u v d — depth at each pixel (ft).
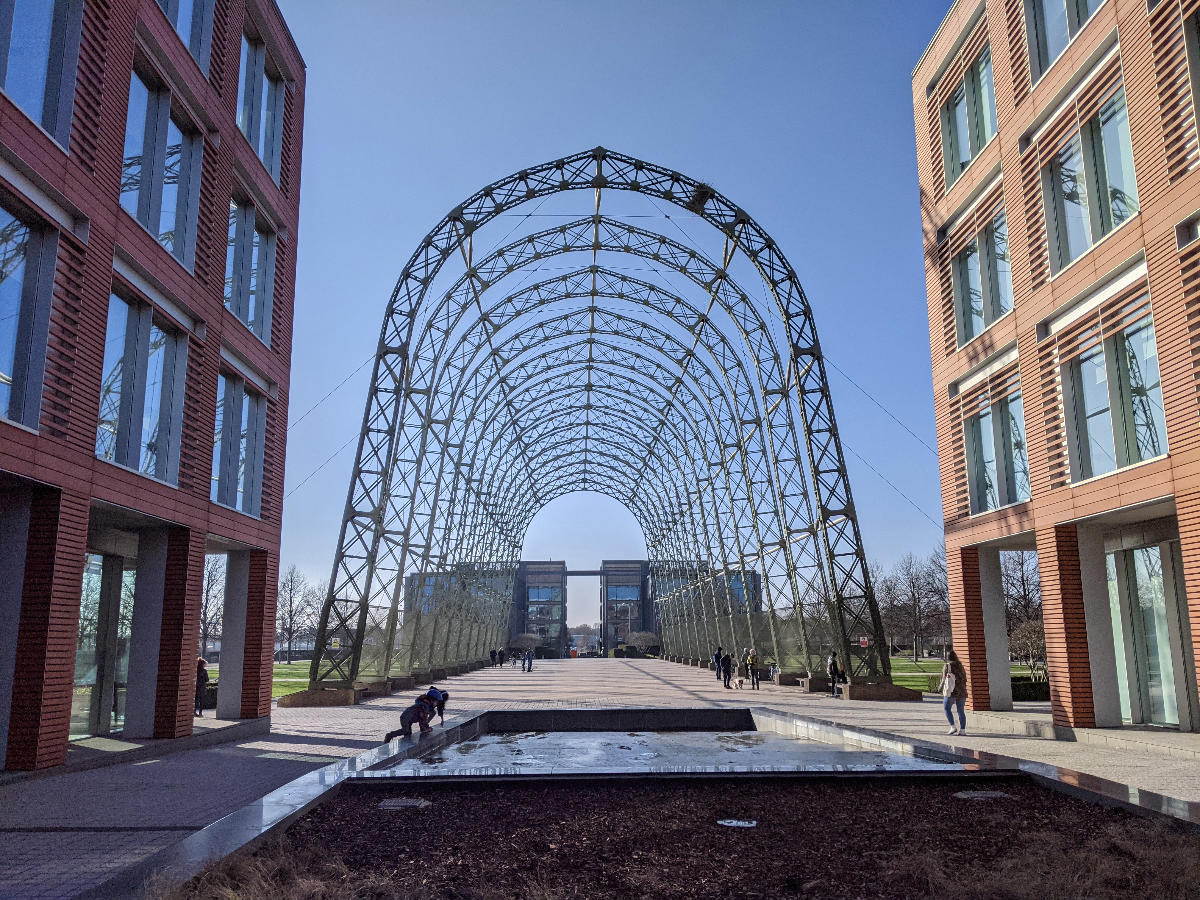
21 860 25.62
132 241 50.72
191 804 35.47
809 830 28.09
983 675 74.43
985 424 73.51
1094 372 56.90
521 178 121.08
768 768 36.96
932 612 223.92
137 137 54.34
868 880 22.27
